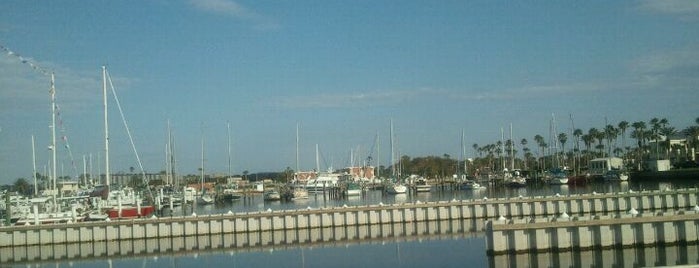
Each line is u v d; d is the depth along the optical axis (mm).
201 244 53312
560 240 38688
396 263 40250
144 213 71875
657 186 114500
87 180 121500
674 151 168375
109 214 67625
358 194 131875
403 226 60844
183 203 98000
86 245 54438
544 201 65625
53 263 46062
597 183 139875
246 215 58438
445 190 145375
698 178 125312
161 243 54438
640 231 39531
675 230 39781
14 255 50250
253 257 45406
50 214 63000
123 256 48344
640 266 34562
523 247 38719
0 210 69875
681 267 27531
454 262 39188
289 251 47656
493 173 169500
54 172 65875
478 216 64750
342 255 44656
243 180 191500
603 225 39031
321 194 140875
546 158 194000
